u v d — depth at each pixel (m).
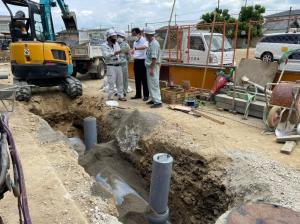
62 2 12.47
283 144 5.50
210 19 24.30
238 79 8.12
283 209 2.40
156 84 7.81
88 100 8.92
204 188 4.69
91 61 13.07
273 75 7.67
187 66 9.62
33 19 8.70
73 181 3.98
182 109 7.59
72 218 3.18
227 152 4.99
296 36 14.17
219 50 11.52
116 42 8.17
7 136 1.88
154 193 4.32
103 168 5.75
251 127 6.50
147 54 7.62
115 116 7.48
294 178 4.16
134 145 6.27
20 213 1.95
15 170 1.83
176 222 5.16
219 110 7.87
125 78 8.89
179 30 12.12
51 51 8.00
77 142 8.02
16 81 8.40
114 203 3.74
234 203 3.99
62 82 9.05
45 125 6.28
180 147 5.32
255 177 4.15
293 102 5.84
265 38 15.05
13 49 7.95
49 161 4.51
